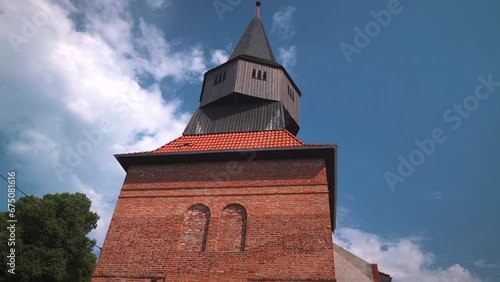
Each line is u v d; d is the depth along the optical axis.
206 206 12.32
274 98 16.64
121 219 12.32
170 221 12.09
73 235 27.67
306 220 11.32
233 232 11.61
